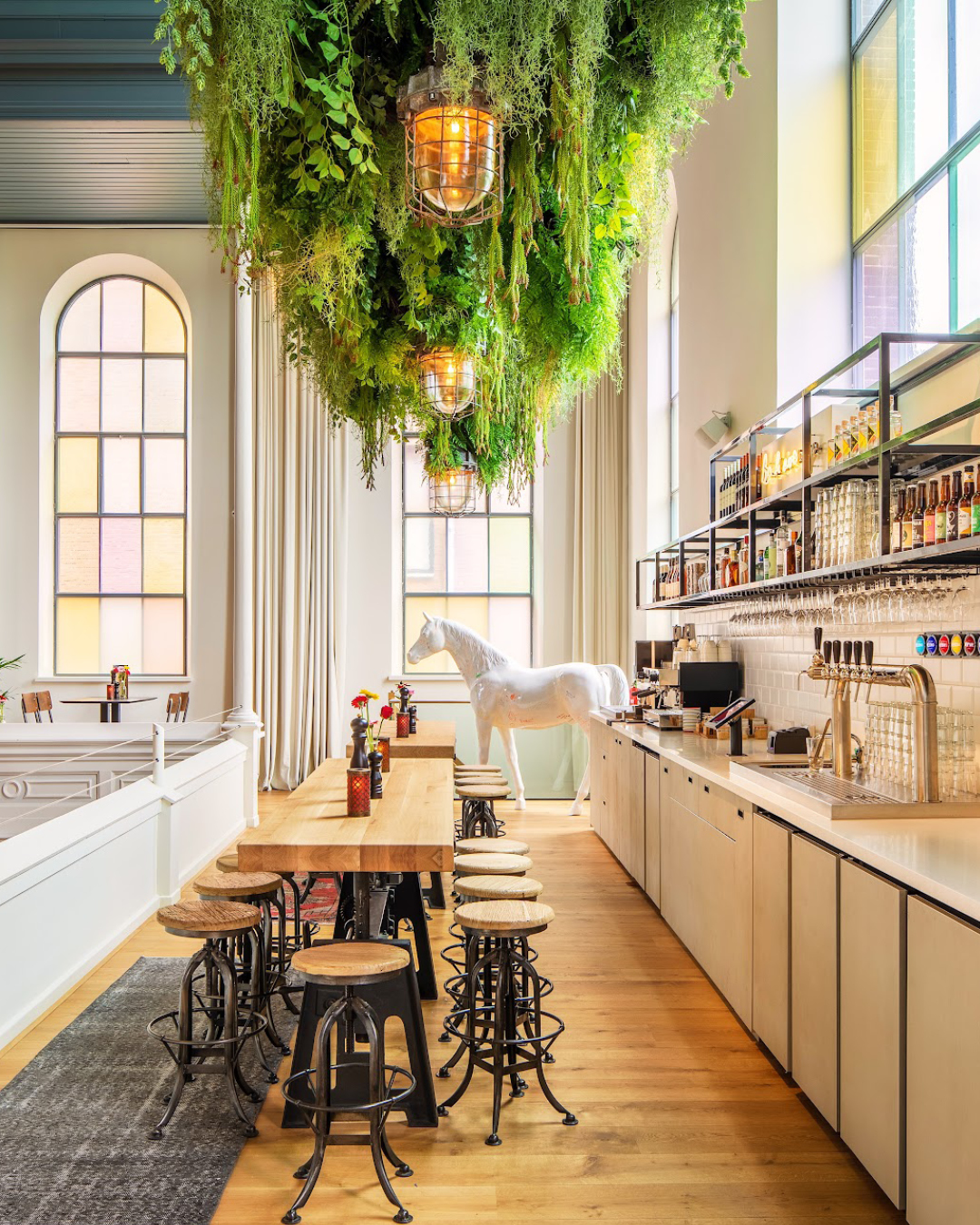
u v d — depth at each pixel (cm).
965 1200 215
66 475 1073
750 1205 270
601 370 376
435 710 1011
